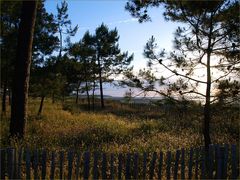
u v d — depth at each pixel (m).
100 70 35.62
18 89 12.48
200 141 13.06
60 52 22.48
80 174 8.76
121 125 17.91
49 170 8.70
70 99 45.56
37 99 34.75
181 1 10.12
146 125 17.08
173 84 10.81
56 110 25.75
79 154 8.23
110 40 35.31
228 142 12.63
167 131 15.98
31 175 8.46
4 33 20.17
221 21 10.22
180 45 10.62
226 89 10.18
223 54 10.40
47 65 21.69
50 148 11.26
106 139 14.41
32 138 12.59
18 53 12.56
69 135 14.59
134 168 8.28
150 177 8.38
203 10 9.63
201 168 8.31
